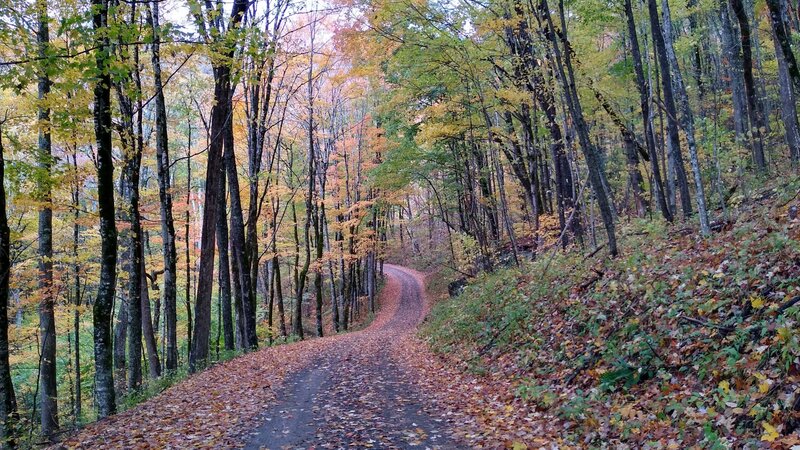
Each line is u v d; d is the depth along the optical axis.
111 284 10.28
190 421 8.38
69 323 19.81
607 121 19.64
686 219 12.68
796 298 5.89
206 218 15.24
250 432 7.70
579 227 17.36
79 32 7.09
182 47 8.15
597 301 9.77
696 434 4.94
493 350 11.95
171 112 21.88
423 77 17.69
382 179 26.30
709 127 15.48
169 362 15.83
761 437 4.33
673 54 11.27
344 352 16.75
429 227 55.03
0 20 7.25
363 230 34.44
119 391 21.48
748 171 16.17
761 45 21.33
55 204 12.41
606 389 7.12
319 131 29.55
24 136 12.21
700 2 16.83
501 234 28.00
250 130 20.52
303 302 47.44
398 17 14.83
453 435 7.12
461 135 21.62
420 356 15.16
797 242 7.05
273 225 27.59
